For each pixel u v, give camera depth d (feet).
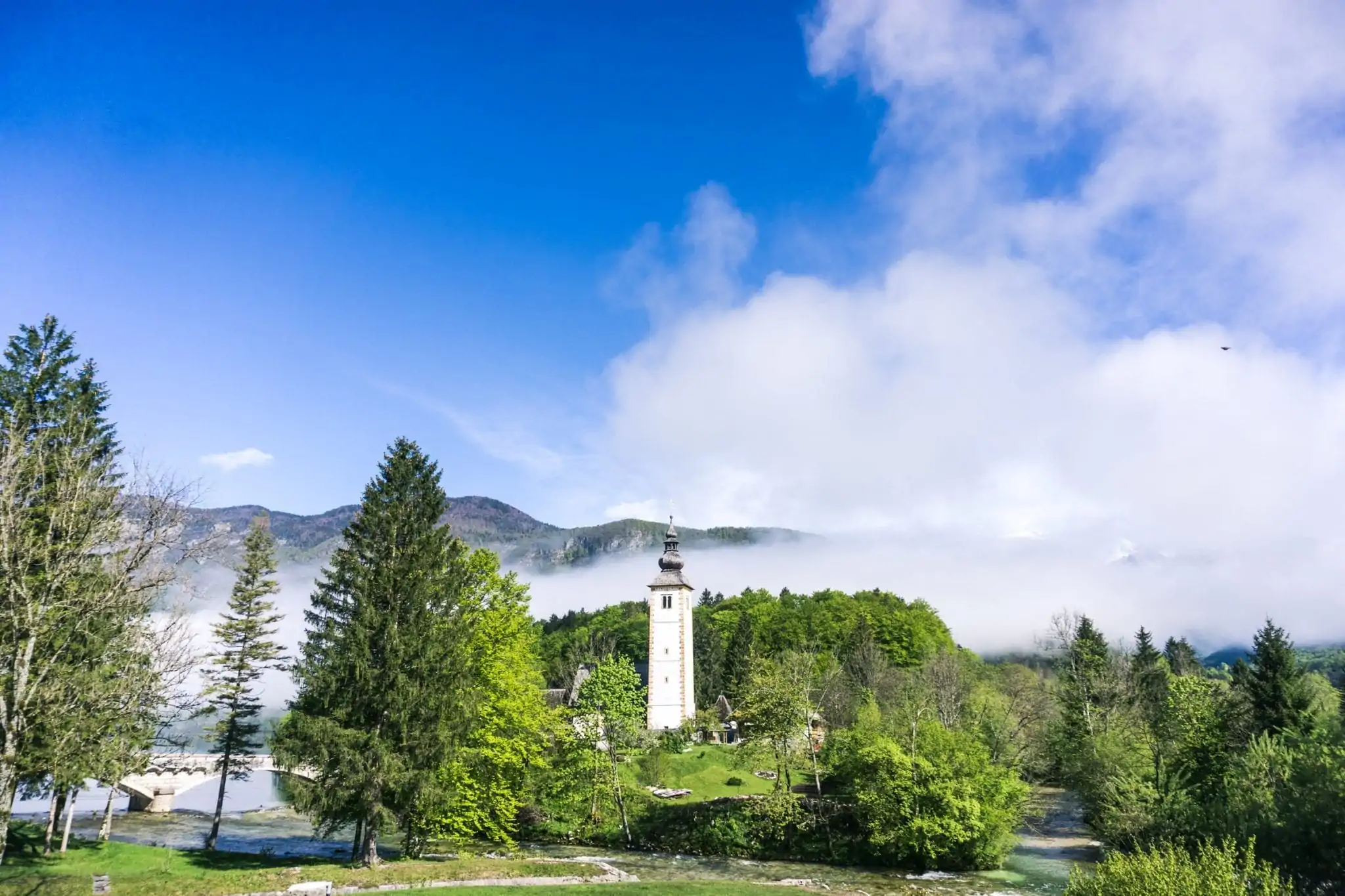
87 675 77.82
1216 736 146.61
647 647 482.69
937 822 149.59
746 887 121.08
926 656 395.34
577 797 193.47
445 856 143.54
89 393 114.32
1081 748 179.73
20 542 74.13
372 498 127.44
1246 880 61.57
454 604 130.21
